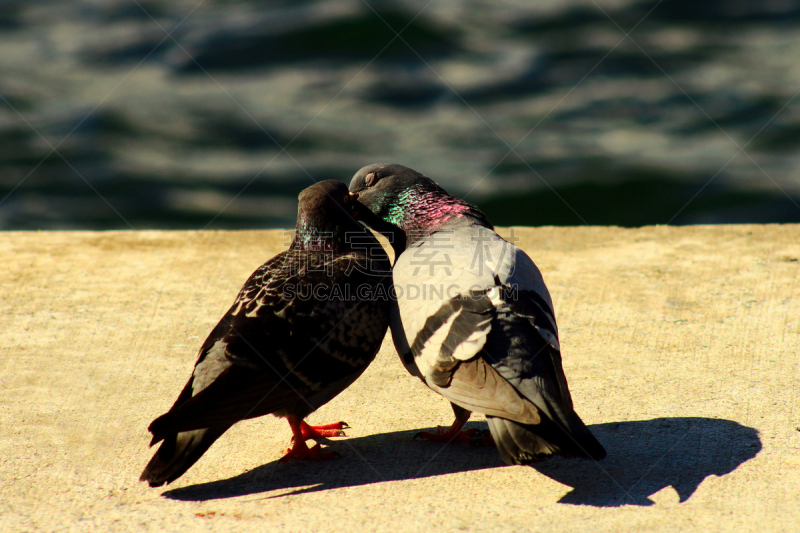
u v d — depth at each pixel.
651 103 29.31
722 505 5.73
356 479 6.38
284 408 6.66
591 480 6.20
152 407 7.52
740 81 30.72
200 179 24.98
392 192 8.04
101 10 41.56
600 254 11.69
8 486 6.20
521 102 29.92
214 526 5.64
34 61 34.31
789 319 9.17
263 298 6.60
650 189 23.72
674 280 10.55
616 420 7.11
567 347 8.66
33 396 7.68
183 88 31.50
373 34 35.00
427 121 28.45
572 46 34.72
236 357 6.14
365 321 7.00
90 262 11.54
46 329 9.25
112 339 9.01
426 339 6.43
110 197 24.11
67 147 26.91
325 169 24.64
